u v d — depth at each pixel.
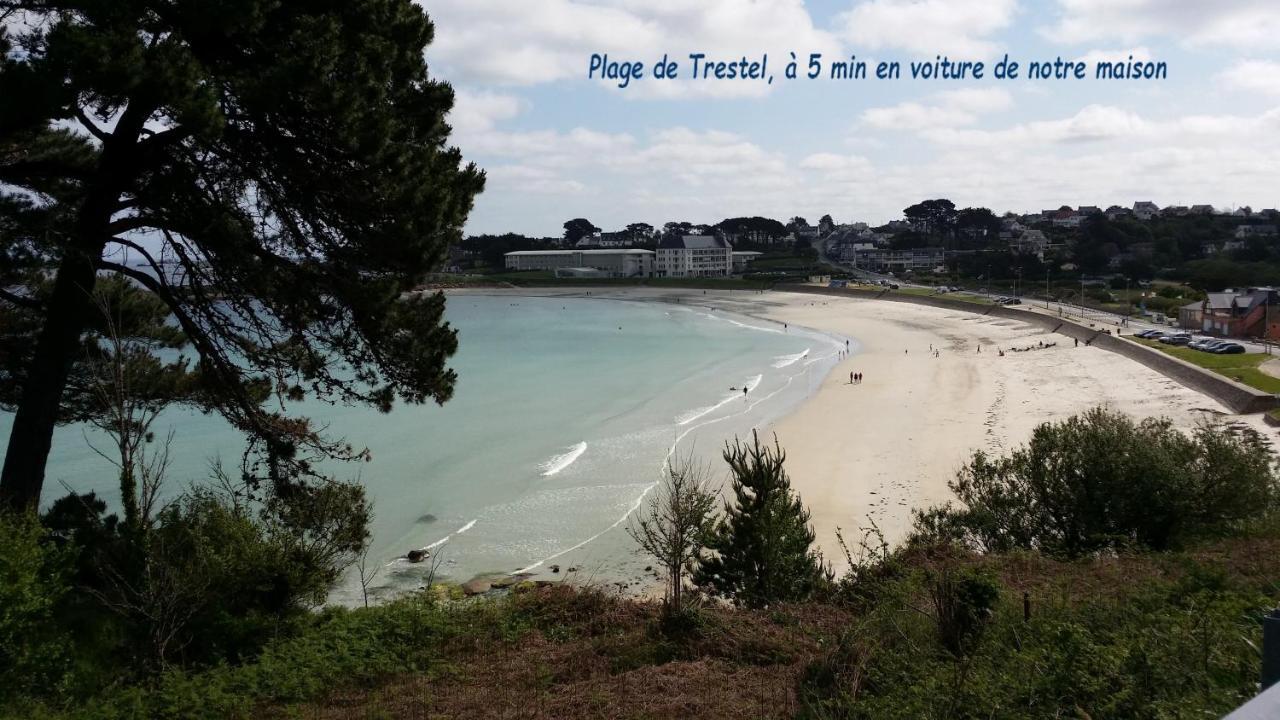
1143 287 128.00
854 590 12.60
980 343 85.06
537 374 71.25
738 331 109.00
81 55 10.75
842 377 65.38
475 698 9.45
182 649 10.77
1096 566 12.23
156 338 15.69
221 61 13.29
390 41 14.09
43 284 15.03
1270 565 10.65
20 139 12.12
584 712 8.71
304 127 13.27
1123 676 6.61
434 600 13.25
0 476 13.16
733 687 9.16
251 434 15.66
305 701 9.91
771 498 15.68
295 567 13.02
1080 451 16.38
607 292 199.62
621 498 33.28
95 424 15.16
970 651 8.20
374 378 15.48
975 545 16.70
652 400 57.09
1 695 9.02
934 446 40.38
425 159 14.30
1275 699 2.57
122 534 11.55
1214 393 46.72
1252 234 167.50
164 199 13.22
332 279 14.28
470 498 33.84
